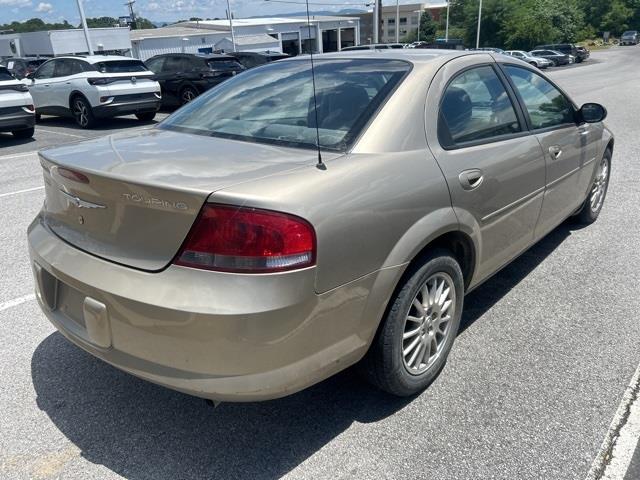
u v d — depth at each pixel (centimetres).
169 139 270
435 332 271
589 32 8412
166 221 198
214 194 189
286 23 5328
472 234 276
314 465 228
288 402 267
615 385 275
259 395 201
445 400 266
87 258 222
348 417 256
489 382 279
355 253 212
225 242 189
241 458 233
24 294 387
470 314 350
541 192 351
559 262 427
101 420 257
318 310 204
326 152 235
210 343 191
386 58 302
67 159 233
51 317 249
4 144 1084
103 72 1273
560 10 6631
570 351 305
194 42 4706
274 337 194
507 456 230
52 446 240
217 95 324
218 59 1577
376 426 249
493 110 314
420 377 266
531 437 240
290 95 288
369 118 249
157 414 261
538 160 337
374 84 271
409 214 234
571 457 228
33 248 253
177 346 196
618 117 1173
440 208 251
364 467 226
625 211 548
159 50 4494
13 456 235
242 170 212
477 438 240
